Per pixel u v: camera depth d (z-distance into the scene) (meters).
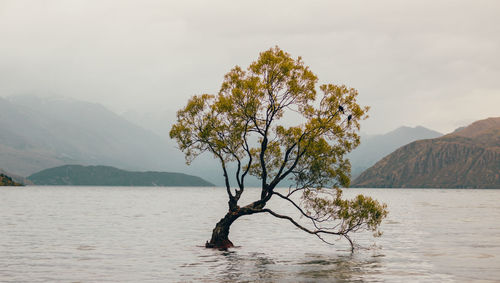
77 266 36.88
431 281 31.25
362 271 34.88
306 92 39.34
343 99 38.59
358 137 38.75
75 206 141.00
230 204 45.44
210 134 41.19
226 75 40.78
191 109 41.62
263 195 42.56
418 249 47.81
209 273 33.97
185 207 144.25
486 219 92.31
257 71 39.56
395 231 67.00
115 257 41.66
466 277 32.78
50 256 41.97
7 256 41.69
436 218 95.50
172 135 41.66
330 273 34.06
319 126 38.19
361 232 65.44
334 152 39.62
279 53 39.97
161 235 61.06
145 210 124.38
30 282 30.73
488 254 44.06
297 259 40.91
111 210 121.94
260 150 43.75
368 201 39.66
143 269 35.66
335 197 40.22
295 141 40.75
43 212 108.81
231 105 39.47
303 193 40.84
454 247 49.38
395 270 35.41
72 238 56.50
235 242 54.06
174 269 35.62
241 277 32.56
